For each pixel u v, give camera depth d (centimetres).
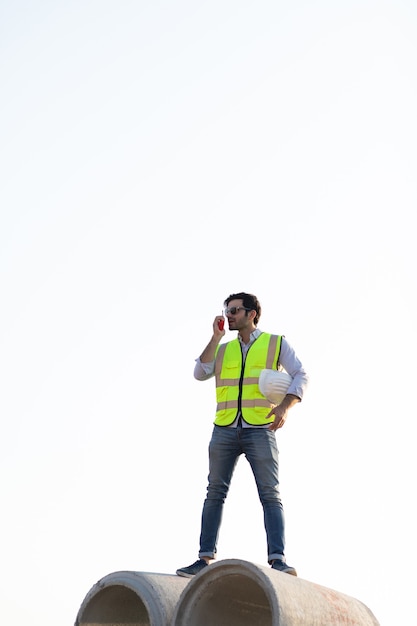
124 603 728
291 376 814
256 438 795
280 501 784
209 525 791
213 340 822
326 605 688
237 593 685
